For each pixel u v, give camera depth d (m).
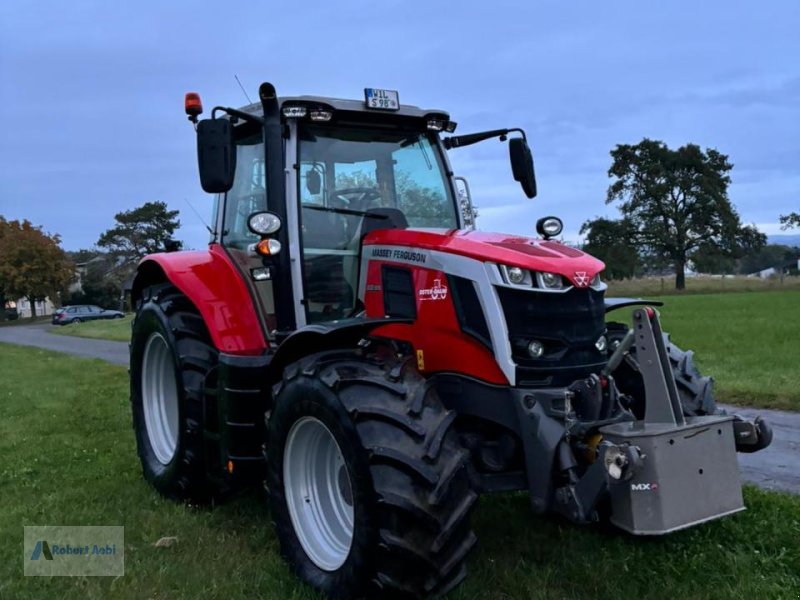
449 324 3.58
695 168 62.19
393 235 3.97
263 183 4.46
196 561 3.82
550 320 3.44
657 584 3.37
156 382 5.34
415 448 3.04
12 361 16.73
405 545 2.94
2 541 4.17
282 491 3.68
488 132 4.63
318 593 3.36
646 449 3.05
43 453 6.28
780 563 3.51
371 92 4.20
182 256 5.01
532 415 3.30
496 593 3.33
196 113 4.52
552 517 4.23
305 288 4.08
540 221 4.29
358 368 3.37
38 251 58.53
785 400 7.37
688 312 22.03
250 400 4.04
